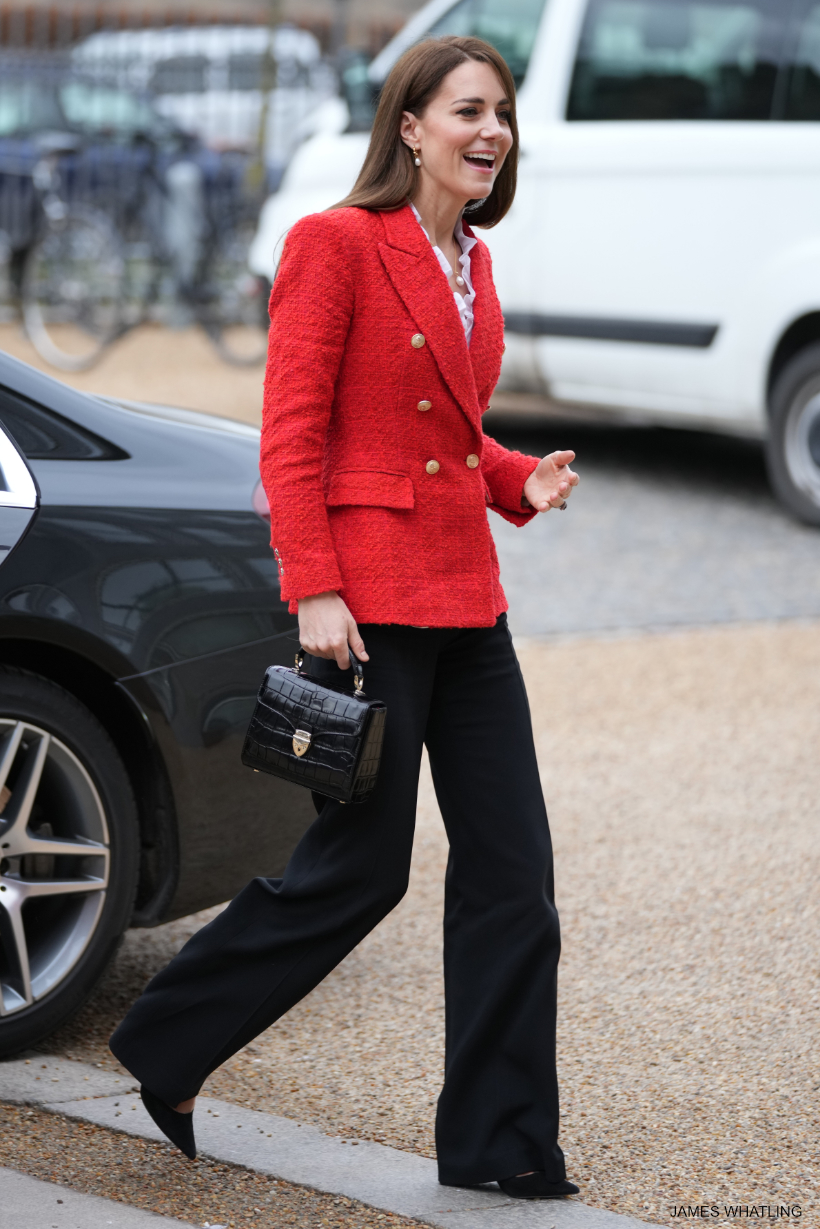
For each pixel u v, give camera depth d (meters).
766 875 8.18
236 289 22.77
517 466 5.25
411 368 4.67
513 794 5.00
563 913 7.70
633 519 16.00
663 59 15.61
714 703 11.15
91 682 6.13
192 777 6.21
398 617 4.68
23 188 25.56
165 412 7.14
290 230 4.73
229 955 4.86
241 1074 6.03
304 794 6.55
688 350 15.60
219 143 29.55
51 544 5.91
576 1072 6.09
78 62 28.56
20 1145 5.29
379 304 4.65
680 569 14.41
